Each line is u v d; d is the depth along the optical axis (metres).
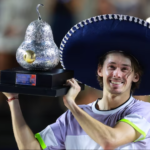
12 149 18.30
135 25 8.52
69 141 9.42
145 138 8.88
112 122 9.03
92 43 9.25
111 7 22.11
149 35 8.49
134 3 22.06
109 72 8.99
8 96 9.39
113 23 8.73
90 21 9.02
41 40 8.63
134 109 9.01
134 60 9.00
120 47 8.91
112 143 8.12
